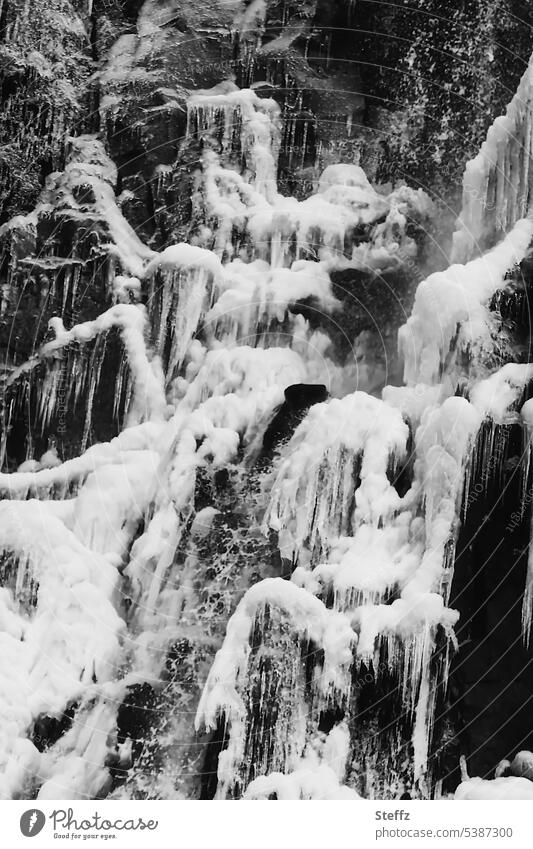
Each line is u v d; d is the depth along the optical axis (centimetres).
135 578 1233
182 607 1210
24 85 1547
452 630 1057
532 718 1103
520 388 1098
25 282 1447
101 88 1551
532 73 1213
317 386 1260
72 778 1135
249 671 1084
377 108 1501
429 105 1448
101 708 1171
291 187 1495
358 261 1368
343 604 1088
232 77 1555
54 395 1376
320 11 1566
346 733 1073
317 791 1045
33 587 1218
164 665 1187
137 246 1464
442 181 1410
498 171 1233
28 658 1181
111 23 1611
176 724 1158
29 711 1152
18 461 1384
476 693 1105
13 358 1430
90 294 1435
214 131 1489
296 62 1543
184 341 1366
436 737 1075
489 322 1140
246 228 1420
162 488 1255
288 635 1085
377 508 1116
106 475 1277
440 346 1146
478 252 1247
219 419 1275
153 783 1134
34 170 1531
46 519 1243
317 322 1343
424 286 1166
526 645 1088
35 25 1570
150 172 1496
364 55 1529
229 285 1368
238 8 1588
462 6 1437
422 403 1152
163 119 1505
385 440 1141
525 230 1186
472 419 1084
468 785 1048
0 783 1115
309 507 1149
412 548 1103
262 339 1336
